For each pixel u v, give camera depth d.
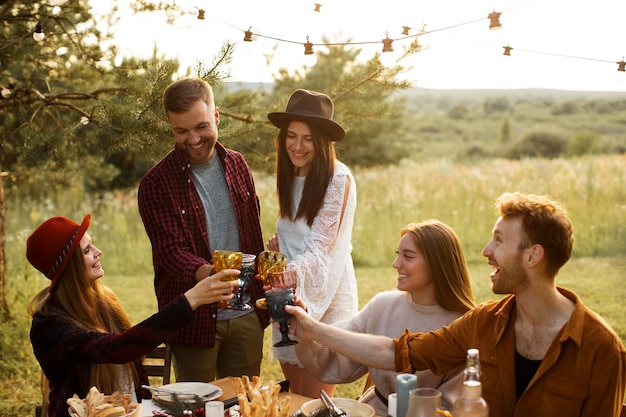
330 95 5.84
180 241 3.53
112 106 4.97
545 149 36.50
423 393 2.30
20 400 5.41
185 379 3.70
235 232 3.72
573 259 9.86
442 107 49.12
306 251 3.82
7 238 10.70
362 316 3.45
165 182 3.55
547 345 2.59
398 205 11.86
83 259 3.14
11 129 6.34
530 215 2.53
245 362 3.80
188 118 3.39
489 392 2.72
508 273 2.58
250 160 5.99
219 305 3.16
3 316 6.94
